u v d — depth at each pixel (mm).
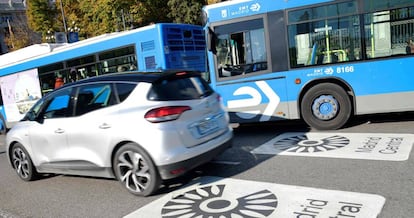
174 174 4590
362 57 7035
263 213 3936
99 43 10977
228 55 7863
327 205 3939
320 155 5727
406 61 6824
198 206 4332
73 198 5250
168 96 4762
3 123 15242
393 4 6789
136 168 4793
